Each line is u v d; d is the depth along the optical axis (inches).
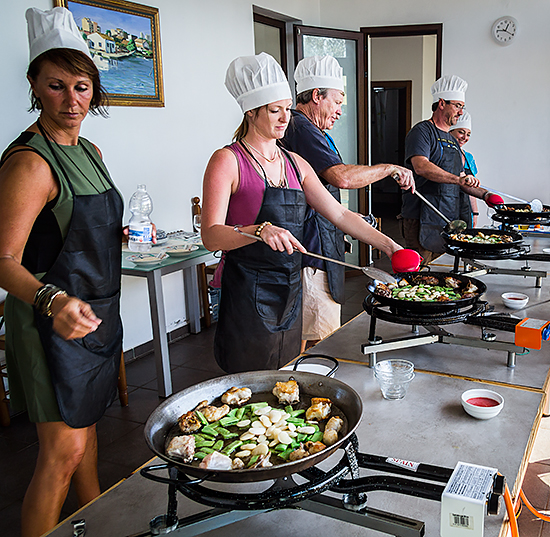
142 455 99.4
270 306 72.3
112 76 134.5
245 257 70.1
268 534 36.6
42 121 59.7
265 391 48.3
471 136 223.0
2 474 95.0
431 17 219.1
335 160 85.4
